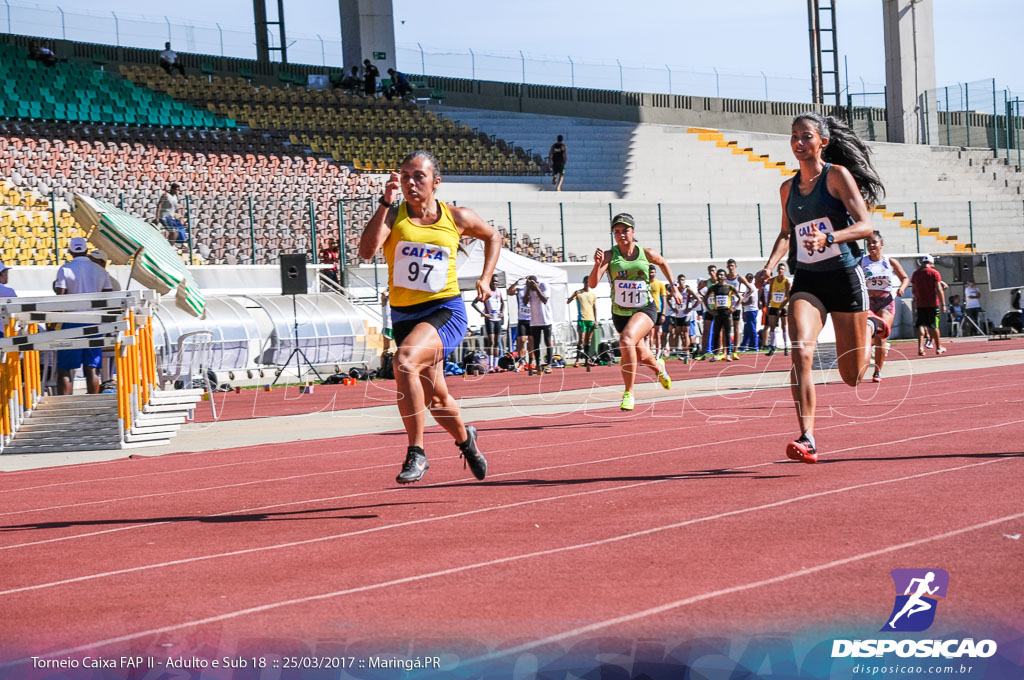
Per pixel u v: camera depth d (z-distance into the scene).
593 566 3.72
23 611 3.52
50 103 28.94
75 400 10.05
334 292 23.94
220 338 19.56
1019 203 35.91
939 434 7.34
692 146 37.75
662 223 30.72
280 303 21.16
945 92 39.97
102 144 26.95
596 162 36.47
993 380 12.70
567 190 34.12
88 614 3.42
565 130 37.69
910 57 39.34
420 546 4.28
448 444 8.50
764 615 2.99
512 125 37.59
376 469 7.07
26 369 9.93
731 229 31.75
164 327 18.38
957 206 35.06
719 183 36.31
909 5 39.19
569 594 3.33
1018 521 4.12
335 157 32.06
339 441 9.29
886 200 36.44
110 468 8.07
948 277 30.09
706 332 22.92
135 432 9.65
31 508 6.08
